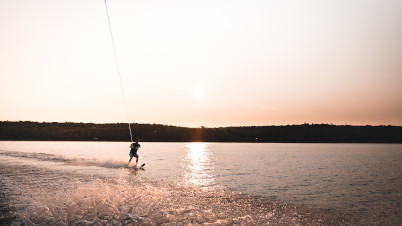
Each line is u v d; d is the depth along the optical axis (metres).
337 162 16.31
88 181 8.96
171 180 9.49
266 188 8.34
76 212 5.08
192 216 4.98
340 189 8.30
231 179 9.95
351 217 5.44
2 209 5.36
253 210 5.75
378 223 5.12
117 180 9.24
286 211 5.78
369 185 9.00
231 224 4.64
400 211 5.91
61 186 7.94
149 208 5.37
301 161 16.81
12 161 15.28
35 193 6.86
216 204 6.14
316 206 6.27
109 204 5.54
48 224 4.55
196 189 7.95
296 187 8.55
